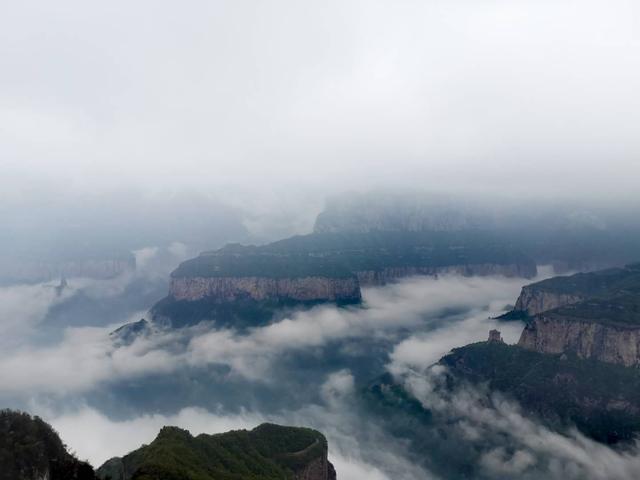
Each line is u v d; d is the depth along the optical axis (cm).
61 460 18750
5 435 18338
